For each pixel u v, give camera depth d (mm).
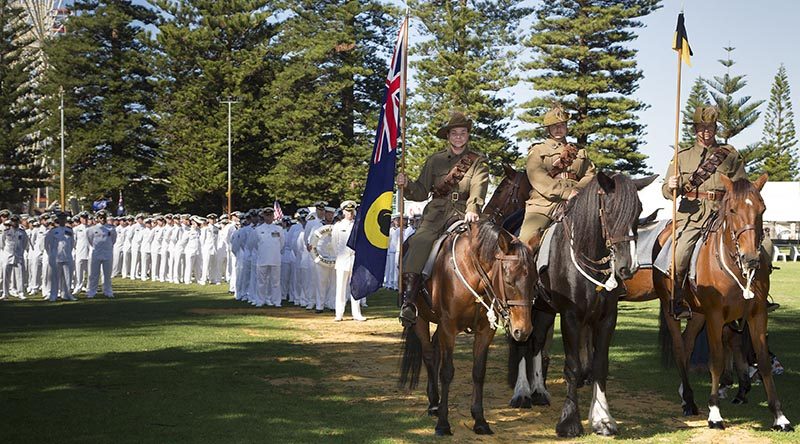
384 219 9109
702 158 9414
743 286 8242
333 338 15102
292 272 23312
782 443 7688
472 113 49781
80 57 62594
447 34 51094
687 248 9023
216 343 14062
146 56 61500
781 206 58031
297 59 58094
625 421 8656
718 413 8375
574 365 8070
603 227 7875
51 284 23250
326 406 9141
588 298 8023
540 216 9234
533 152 9484
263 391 9898
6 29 67250
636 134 53125
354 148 58219
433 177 9078
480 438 7859
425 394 9953
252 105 59406
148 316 18594
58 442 7379
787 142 76250
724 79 58094
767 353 8414
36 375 10781
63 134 61406
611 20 51812
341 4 58000
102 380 10445
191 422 8195
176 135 60969
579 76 52438
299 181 57594
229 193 58469
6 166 64500
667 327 9711
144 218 34938
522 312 7414
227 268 31281
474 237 7848
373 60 58875
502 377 11367
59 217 23484
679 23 9023
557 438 7914
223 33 60156
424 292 8414
